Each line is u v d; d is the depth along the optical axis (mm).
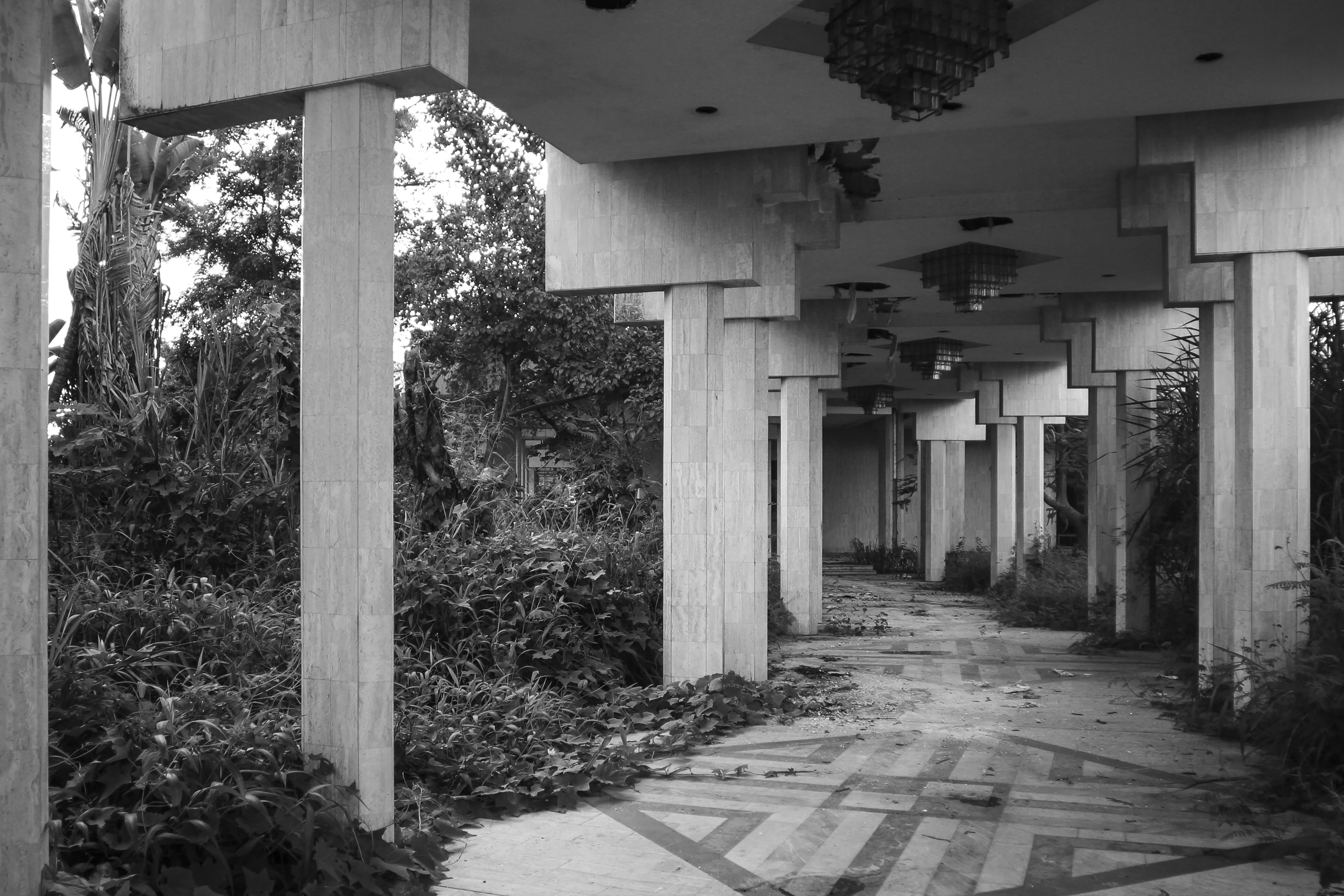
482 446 16094
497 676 8594
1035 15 6859
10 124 4016
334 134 5441
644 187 10305
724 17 6973
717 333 10258
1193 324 15406
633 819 6277
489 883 5141
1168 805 6684
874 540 39500
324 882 4516
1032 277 14766
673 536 10297
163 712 5375
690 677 10219
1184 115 8633
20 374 4020
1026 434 23328
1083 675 12508
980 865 5512
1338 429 9164
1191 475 12367
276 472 10367
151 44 5883
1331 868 5102
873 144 9938
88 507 9148
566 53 7562
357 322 5379
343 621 5328
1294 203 8422
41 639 4043
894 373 22859
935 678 12234
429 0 5238
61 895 3908
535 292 20000
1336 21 6816
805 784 7188
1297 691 6883
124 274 10562
